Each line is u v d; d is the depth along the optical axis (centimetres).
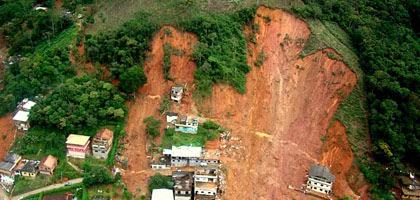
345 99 9919
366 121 9706
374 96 9838
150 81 9638
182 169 8762
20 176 8506
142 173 8638
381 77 9900
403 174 9344
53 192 8294
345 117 9675
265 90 10025
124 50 9550
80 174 8544
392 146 9362
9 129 9138
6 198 8338
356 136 9475
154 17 10156
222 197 8406
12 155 8656
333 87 10075
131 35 9744
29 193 8344
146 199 8225
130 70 9162
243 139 9275
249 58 10269
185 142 8988
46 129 8962
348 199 8719
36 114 8850
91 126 8912
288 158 9181
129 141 9012
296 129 9612
